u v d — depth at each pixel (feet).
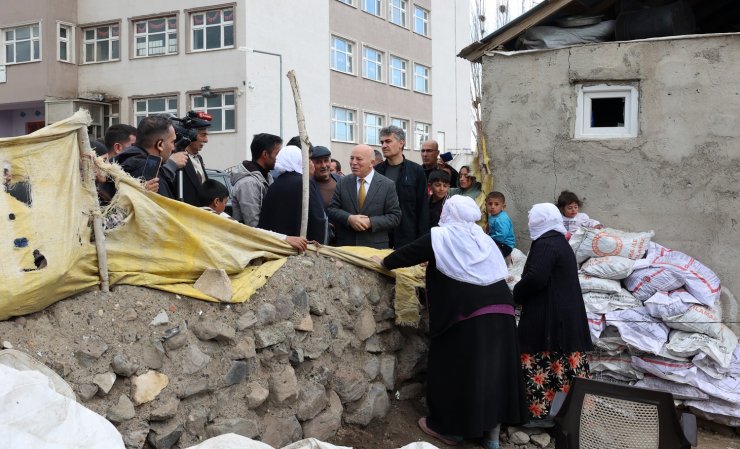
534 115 20.71
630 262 17.85
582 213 19.85
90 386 9.84
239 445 9.35
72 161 10.57
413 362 16.48
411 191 19.45
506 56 21.03
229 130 77.25
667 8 19.86
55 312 10.19
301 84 84.33
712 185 18.94
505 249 19.60
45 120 83.66
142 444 10.11
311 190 16.20
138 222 11.55
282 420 12.59
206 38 78.54
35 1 82.79
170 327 11.25
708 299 17.01
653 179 19.48
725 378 16.58
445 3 118.52
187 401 11.12
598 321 17.43
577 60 20.11
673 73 19.25
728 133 18.76
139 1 81.51
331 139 90.43
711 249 18.97
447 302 14.67
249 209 17.31
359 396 14.39
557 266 15.87
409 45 107.65
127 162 13.56
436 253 14.61
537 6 20.38
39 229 9.78
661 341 16.83
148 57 81.20
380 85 100.53
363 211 17.81
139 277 11.50
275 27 80.18
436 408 14.85
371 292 15.64
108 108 84.84
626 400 10.46
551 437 16.17
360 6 95.81
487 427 14.20
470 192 22.70
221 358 11.87
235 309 12.44
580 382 10.86
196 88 78.64
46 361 9.54
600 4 21.42
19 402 7.82
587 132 20.35
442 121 118.01
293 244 14.52
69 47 85.05
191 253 12.21
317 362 13.85
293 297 13.58
